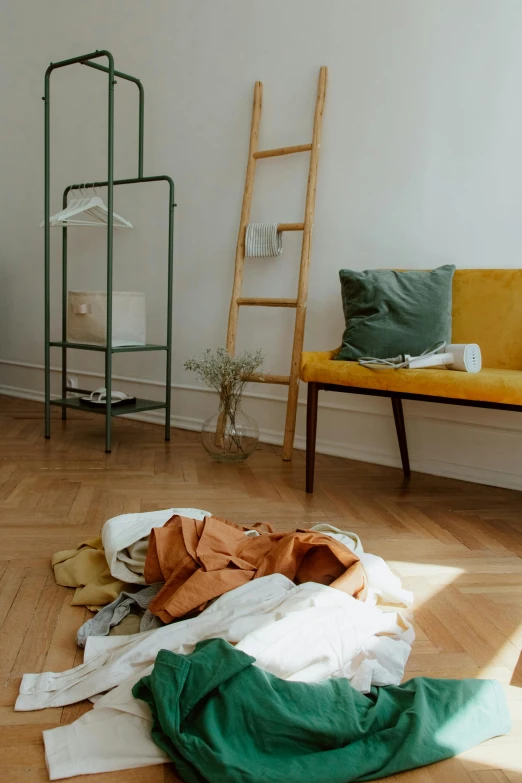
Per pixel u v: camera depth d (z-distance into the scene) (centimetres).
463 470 309
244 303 357
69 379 461
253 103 361
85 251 442
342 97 333
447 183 305
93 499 255
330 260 342
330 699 119
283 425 366
